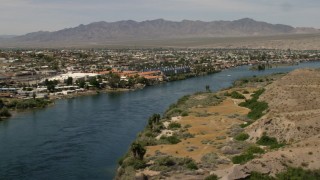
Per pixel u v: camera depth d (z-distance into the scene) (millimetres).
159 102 171500
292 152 64875
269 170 61250
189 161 76062
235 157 74312
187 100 156000
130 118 137750
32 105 169875
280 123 85000
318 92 114750
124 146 102625
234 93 162875
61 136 115875
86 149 101500
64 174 84312
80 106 169375
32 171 86812
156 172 72500
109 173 83875
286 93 120875
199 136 98250
